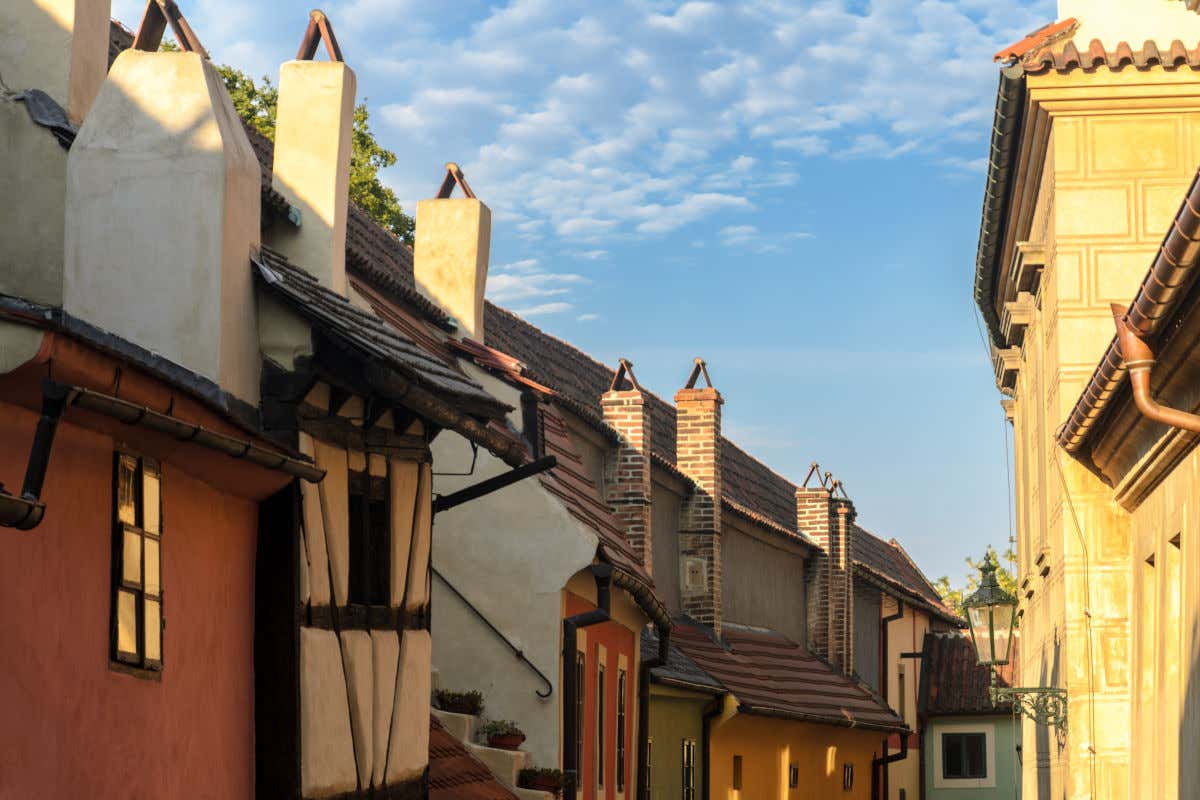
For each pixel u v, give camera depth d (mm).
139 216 9594
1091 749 14258
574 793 15836
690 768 24078
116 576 7621
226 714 9188
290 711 9664
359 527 11156
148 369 7383
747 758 26469
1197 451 10648
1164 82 14695
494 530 16234
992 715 42562
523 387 17641
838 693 32469
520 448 12672
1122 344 10367
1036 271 16375
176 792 8328
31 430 6914
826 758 31844
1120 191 14906
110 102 9727
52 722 6965
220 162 9594
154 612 8070
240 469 8938
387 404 11273
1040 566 16766
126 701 7707
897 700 42094
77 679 7207
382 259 18797
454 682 16047
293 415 9984
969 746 42781
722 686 24703
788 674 30266
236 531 9438
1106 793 14195
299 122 12523
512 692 15969
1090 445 14039
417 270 18375
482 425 11969
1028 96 14969
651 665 20781
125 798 7672
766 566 33125
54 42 10375
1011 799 42094
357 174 32438
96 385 7113
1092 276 14859
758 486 35812
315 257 12320
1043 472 16719
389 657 11430
